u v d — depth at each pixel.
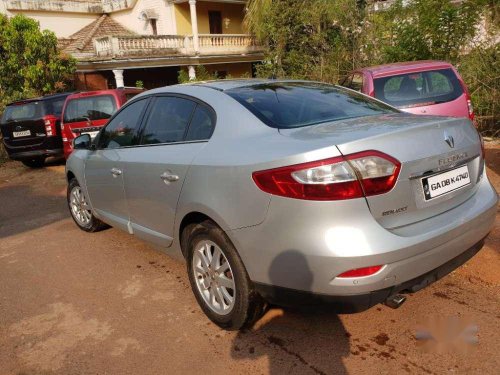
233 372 2.67
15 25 13.70
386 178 2.36
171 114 3.58
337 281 2.34
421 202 2.53
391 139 2.42
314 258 2.34
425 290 3.35
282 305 2.65
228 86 3.48
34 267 4.48
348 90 3.80
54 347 3.08
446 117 2.93
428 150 2.54
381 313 3.11
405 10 11.38
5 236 5.61
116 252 4.66
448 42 9.80
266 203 2.49
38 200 7.47
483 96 8.79
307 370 2.63
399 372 2.54
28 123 9.93
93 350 3.01
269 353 2.81
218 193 2.79
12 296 3.88
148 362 2.84
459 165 2.77
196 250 3.16
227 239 2.84
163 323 3.26
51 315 3.51
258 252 2.60
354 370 2.59
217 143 2.99
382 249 2.30
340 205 2.30
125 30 22.36
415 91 6.29
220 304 3.05
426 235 2.45
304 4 15.35
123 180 3.92
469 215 2.72
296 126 2.88
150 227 3.76
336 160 2.30
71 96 8.94
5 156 12.07
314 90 3.59
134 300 3.63
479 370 2.51
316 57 14.89
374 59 12.80
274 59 16.11
